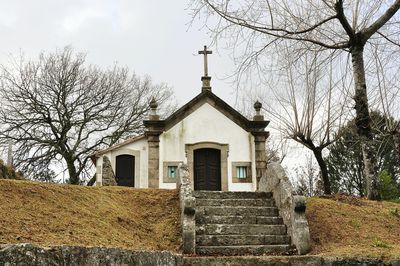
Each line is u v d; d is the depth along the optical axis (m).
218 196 12.14
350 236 10.55
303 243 9.84
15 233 6.88
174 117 22.97
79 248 5.41
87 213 9.52
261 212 11.37
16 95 33.06
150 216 11.18
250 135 22.98
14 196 8.69
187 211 9.88
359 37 14.66
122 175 23.11
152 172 22.12
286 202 10.81
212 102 23.34
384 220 11.73
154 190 12.82
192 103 23.16
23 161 31.42
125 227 9.95
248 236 10.30
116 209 10.69
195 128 22.92
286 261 8.40
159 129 22.77
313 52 14.29
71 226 8.40
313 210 11.80
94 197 10.76
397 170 28.33
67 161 33.09
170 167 22.39
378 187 14.73
